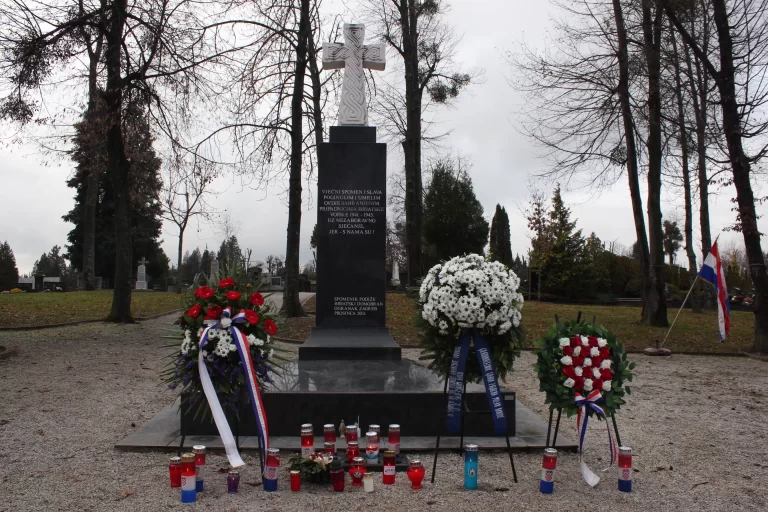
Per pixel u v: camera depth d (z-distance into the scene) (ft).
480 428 20.62
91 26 48.57
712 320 67.87
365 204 29.14
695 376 36.04
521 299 17.29
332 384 21.59
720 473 18.40
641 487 16.92
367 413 20.22
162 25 48.11
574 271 109.60
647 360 42.24
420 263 85.46
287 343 46.34
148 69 51.11
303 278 138.31
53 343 42.57
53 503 14.97
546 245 113.09
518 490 16.28
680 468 18.85
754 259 46.16
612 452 16.62
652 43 54.60
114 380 30.71
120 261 53.72
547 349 17.17
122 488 16.06
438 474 17.33
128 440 19.80
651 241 59.62
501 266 17.67
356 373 23.94
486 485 16.57
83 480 16.63
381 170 29.19
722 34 46.21
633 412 26.50
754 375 36.52
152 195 98.02
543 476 16.15
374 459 17.51
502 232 153.48
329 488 16.22
